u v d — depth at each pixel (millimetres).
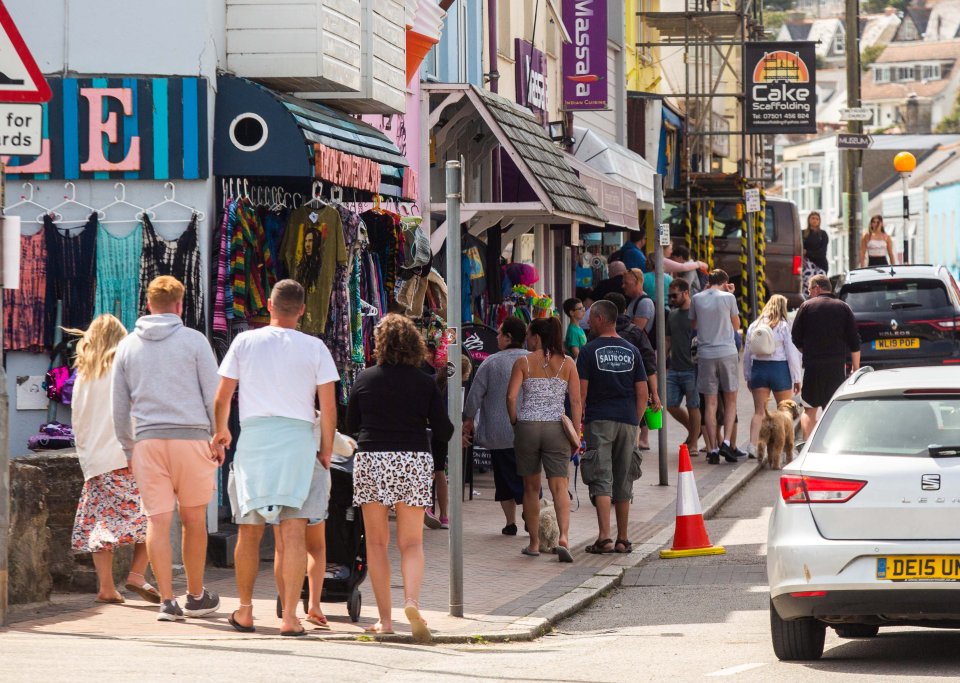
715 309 46500
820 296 46469
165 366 23219
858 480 20062
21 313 29172
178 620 23422
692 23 90125
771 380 46594
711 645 22672
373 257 34562
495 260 48562
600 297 54469
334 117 33625
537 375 31172
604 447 32031
